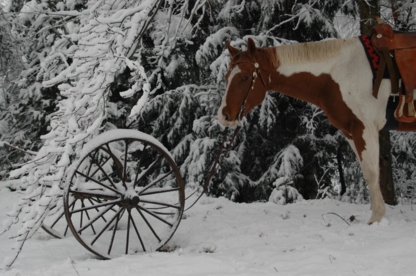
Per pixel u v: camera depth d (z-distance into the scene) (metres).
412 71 4.39
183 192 4.41
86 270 3.47
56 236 4.96
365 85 4.52
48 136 3.99
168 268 3.43
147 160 11.02
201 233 4.87
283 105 10.40
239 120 4.71
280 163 10.12
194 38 10.63
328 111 4.79
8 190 8.98
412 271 3.10
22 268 3.78
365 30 8.03
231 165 10.25
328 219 5.19
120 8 5.00
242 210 6.09
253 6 10.44
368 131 4.54
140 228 5.31
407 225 4.42
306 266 3.34
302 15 9.37
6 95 14.21
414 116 4.43
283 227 4.87
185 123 10.89
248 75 4.64
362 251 3.62
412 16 8.52
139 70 3.87
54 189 3.71
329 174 11.12
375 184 4.58
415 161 11.43
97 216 4.09
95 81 3.93
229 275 3.22
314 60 4.71
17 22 10.61
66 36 4.67
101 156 8.59
